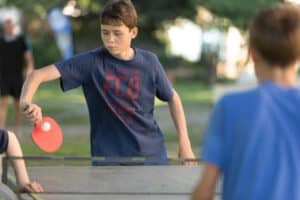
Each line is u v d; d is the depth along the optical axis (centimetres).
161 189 727
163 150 1014
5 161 725
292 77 573
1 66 2658
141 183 754
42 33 5747
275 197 536
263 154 545
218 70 6825
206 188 562
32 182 745
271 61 567
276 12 572
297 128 549
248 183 544
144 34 7112
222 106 563
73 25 6944
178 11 6231
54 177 784
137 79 990
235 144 554
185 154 1012
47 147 862
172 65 7444
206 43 6512
